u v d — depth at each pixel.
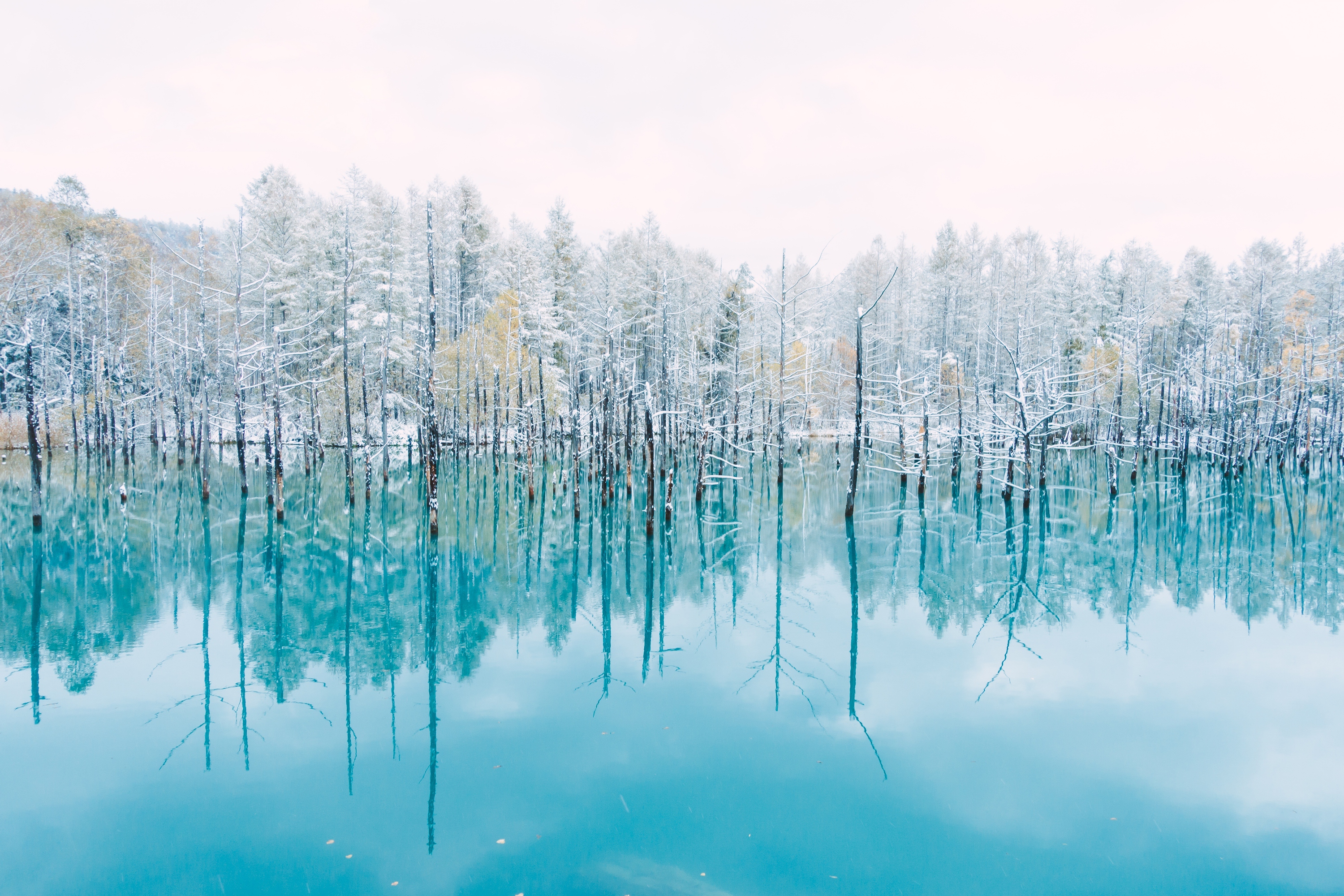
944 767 8.87
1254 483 38.38
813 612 16.17
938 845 7.24
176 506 29.30
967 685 11.61
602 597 17.55
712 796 8.22
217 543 22.84
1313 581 18.38
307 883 6.63
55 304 42.75
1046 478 39.66
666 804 8.02
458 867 6.84
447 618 15.70
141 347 47.78
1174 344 55.59
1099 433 48.75
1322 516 28.59
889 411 43.59
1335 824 7.62
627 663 12.84
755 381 40.41
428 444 21.88
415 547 23.20
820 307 55.16
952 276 60.53
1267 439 43.31
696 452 47.84
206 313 42.00
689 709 10.74
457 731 9.98
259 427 41.72
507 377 41.03
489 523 27.69
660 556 22.30
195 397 40.00
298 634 14.45
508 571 20.22
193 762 9.00
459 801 8.08
